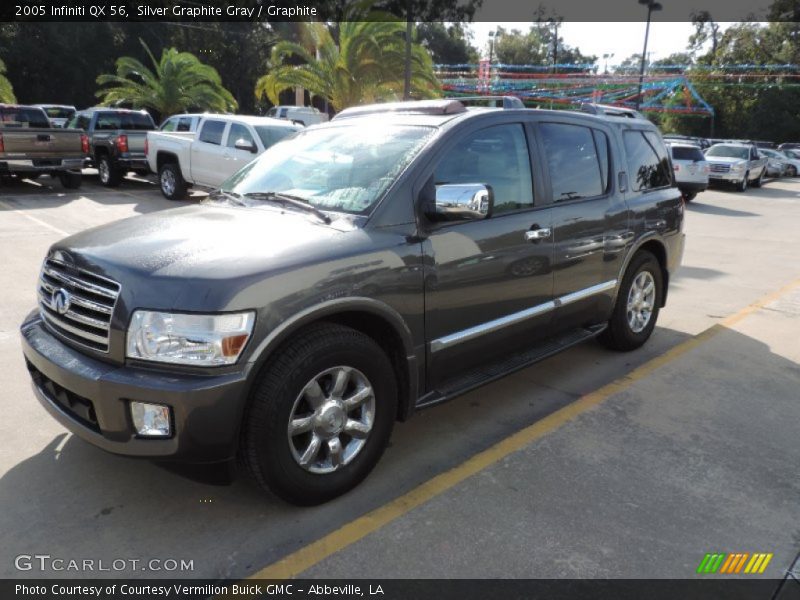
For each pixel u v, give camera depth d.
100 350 2.65
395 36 21.38
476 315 3.54
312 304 2.73
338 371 2.89
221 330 2.49
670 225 5.30
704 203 18.14
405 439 3.70
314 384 2.81
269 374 2.65
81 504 2.98
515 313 3.81
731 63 49.66
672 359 5.05
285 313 2.64
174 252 2.73
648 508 3.01
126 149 14.93
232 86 43.00
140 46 39.69
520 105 4.11
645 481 3.25
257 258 2.69
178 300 2.49
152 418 2.53
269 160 3.99
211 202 3.72
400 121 3.70
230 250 2.74
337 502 3.03
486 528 2.84
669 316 6.34
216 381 2.49
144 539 2.75
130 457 2.59
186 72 30.73
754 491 3.18
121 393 2.52
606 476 3.29
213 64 41.41
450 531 2.82
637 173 4.98
